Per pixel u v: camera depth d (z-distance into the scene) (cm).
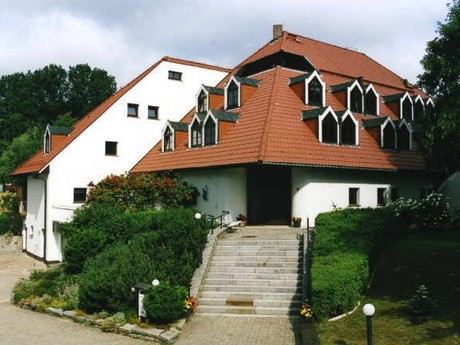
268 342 1366
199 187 2888
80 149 3291
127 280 1652
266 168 2700
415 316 1330
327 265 1557
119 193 2797
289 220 2672
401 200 2469
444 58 1983
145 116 3562
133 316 1580
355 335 1270
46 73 6894
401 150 3150
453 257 1678
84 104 7019
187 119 3581
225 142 2777
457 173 3050
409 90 3894
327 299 1432
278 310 1622
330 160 2634
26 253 3847
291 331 1453
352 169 2744
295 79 3017
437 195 2322
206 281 1808
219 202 2725
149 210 2584
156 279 1571
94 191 2855
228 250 2005
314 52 3569
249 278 1806
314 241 1816
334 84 3306
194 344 1373
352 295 1466
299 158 2506
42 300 1938
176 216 2050
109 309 1681
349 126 2891
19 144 4859
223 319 1588
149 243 1908
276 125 2641
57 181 3209
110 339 1458
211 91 3241
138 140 3516
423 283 1538
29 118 6800
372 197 2930
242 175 2694
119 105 3456
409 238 2052
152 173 3170
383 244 1884
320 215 2000
